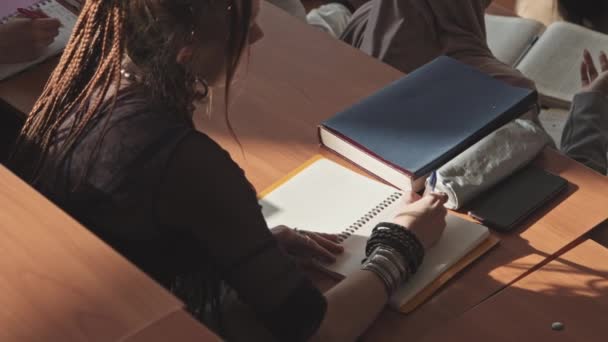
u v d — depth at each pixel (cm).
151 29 116
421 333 140
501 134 172
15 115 193
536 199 163
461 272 150
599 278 148
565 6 356
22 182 100
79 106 121
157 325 80
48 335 79
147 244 119
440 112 175
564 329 139
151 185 114
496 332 139
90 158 116
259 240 117
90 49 122
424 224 147
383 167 167
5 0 211
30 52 197
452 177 162
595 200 165
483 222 159
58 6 211
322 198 165
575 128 203
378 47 244
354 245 154
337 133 172
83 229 92
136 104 117
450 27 243
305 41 210
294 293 118
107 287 84
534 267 151
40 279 86
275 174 172
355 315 134
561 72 291
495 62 244
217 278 131
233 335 133
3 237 91
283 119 186
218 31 119
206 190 114
